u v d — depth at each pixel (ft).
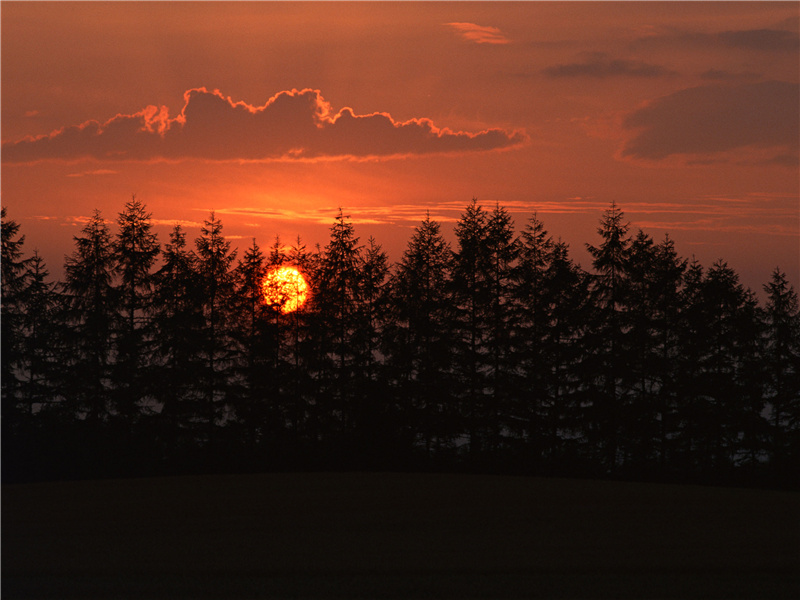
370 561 50.49
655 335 138.72
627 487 86.22
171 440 137.69
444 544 55.21
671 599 43.19
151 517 65.46
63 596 43.60
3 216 142.41
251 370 141.18
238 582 46.11
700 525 62.13
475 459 135.74
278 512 67.97
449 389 137.49
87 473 130.21
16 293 141.08
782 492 84.33
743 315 137.69
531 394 136.87
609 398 135.03
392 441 135.23
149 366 139.54
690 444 135.23
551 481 91.91
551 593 44.16
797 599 43.34
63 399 140.26
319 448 137.28
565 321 138.72
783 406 137.39
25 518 65.05
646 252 140.36
